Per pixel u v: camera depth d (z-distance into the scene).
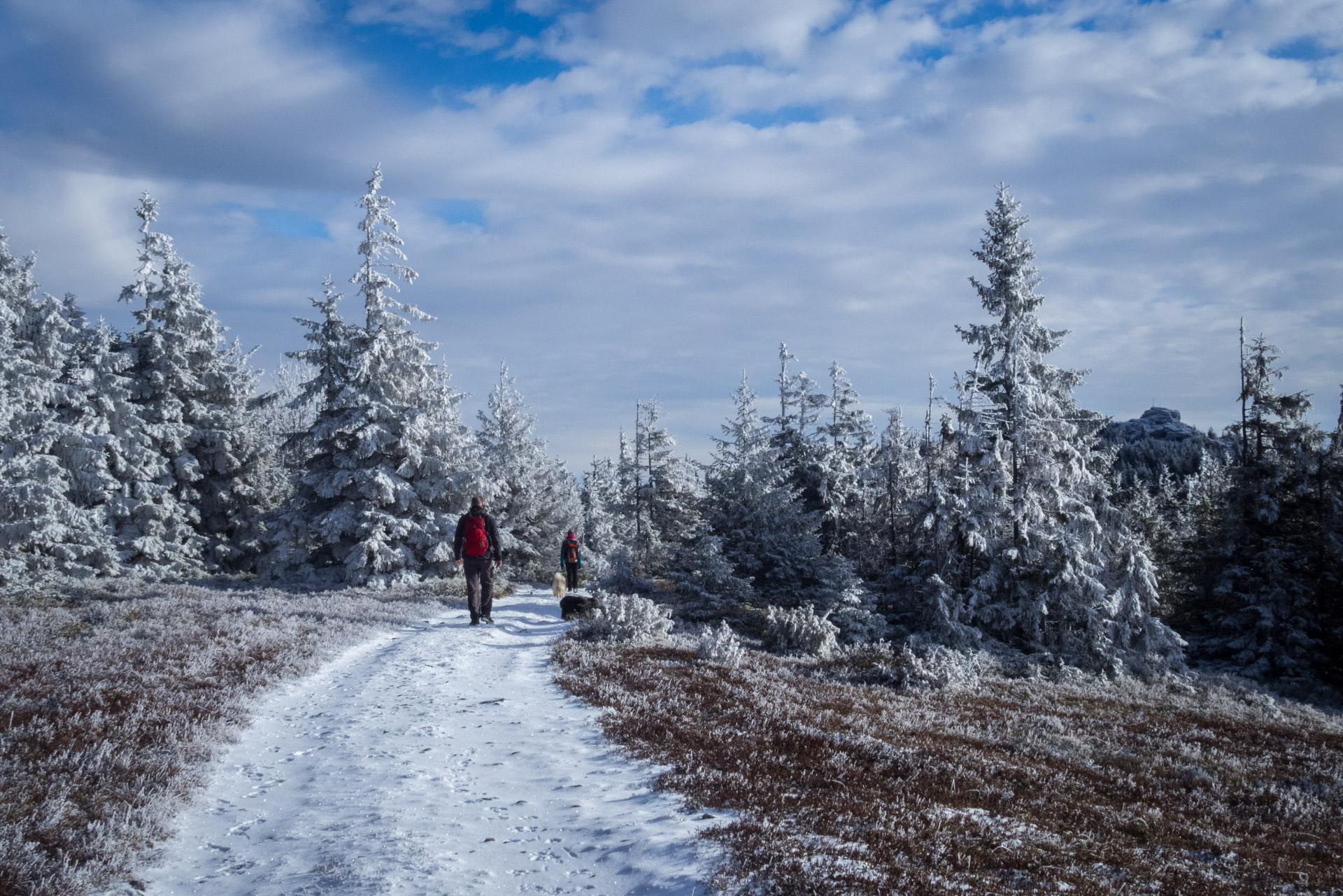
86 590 19.66
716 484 31.28
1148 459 105.12
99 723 7.84
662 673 12.36
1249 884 6.14
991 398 27.05
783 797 6.50
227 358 32.19
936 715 12.30
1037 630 24.38
